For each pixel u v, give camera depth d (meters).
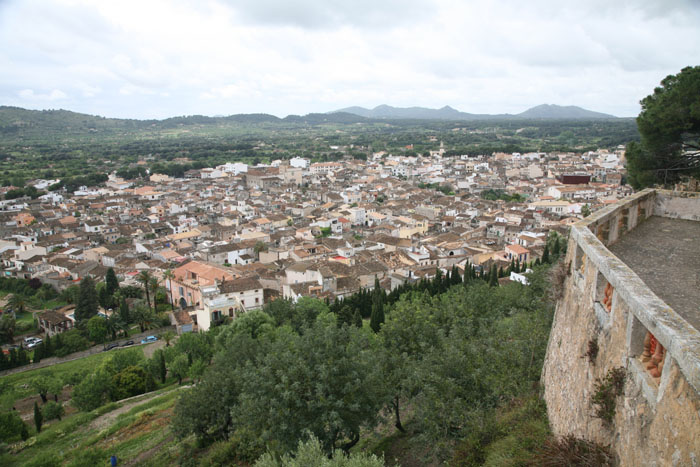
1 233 153.00
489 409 25.20
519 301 50.72
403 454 33.31
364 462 22.27
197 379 63.28
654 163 39.81
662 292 14.75
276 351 33.22
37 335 95.81
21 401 69.31
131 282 107.38
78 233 150.12
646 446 10.22
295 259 108.50
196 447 43.53
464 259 102.44
